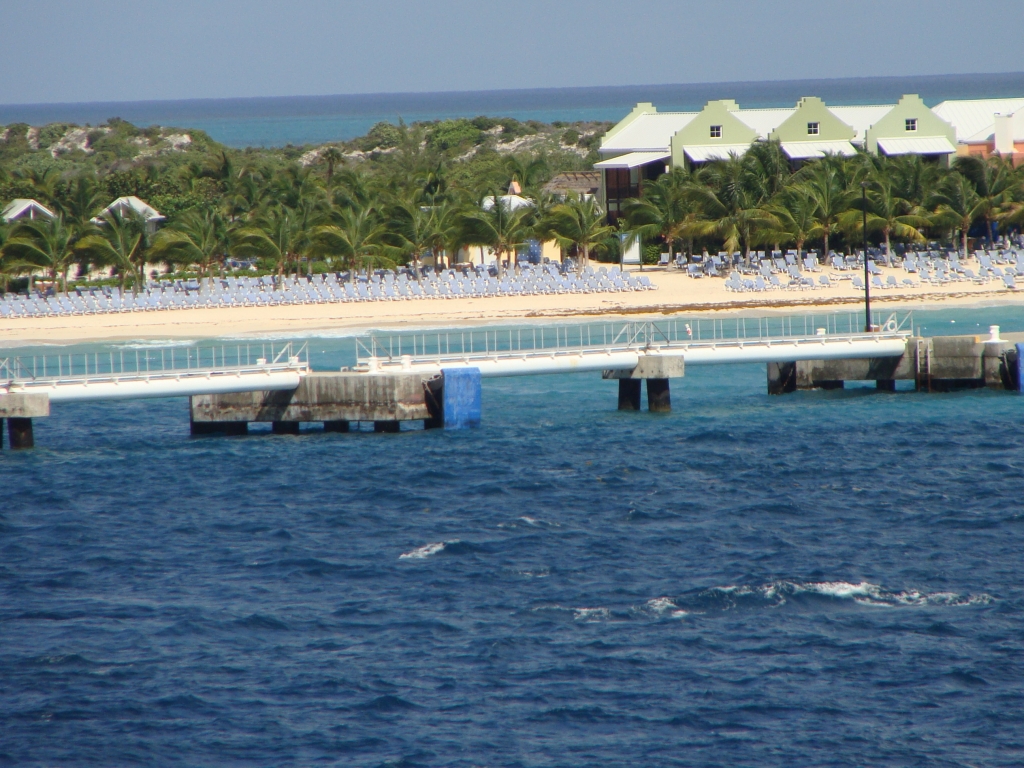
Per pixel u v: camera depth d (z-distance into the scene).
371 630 118.12
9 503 162.12
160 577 133.75
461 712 102.12
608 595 125.62
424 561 136.88
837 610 121.00
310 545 143.00
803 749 96.00
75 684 107.69
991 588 125.38
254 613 122.44
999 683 105.19
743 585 126.81
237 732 99.50
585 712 101.88
